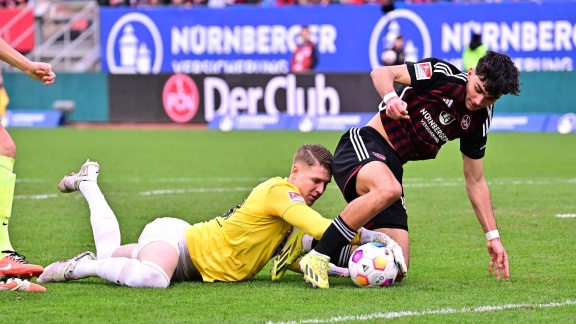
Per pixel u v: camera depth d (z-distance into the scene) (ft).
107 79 244.42
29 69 59.52
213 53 251.39
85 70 271.90
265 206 58.95
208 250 59.72
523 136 204.54
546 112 217.36
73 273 59.72
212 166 148.05
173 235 59.88
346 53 240.12
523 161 154.20
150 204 104.12
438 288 58.23
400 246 61.21
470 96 58.95
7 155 58.75
